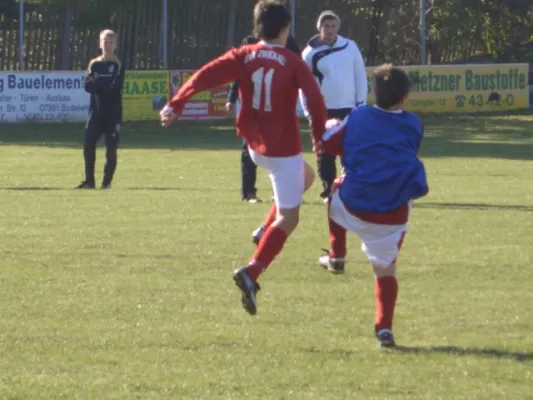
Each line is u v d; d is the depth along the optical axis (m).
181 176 36.75
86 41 73.31
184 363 13.07
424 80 76.75
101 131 32.59
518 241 22.16
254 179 28.83
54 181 34.69
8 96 63.34
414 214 26.30
